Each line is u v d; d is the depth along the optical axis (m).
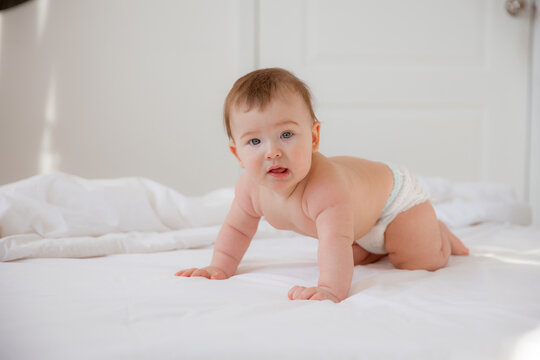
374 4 2.53
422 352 0.54
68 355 0.53
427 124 2.58
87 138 2.41
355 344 0.55
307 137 0.85
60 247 1.07
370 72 2.54
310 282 0.88
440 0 2.55
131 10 2.42
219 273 0.93
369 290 0.81
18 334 0.58
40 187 1.27
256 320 0.62
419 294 0.77
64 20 2.36
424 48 2.56
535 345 0.55
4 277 0.85
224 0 2.48
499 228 1.47
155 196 1.41
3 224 1.16
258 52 2.50
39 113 2.37
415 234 1.01
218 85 2.50
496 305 0.70
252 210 0.99
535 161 2.59
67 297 0.72
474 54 2.59
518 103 2.61
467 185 1.85
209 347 0.54
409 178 1.04
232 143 0.93
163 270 0.96
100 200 1.28
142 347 0.53
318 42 2.52
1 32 2.33
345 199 0.88
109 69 2.41
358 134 2.56
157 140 2.47
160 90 2.46
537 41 2.56
